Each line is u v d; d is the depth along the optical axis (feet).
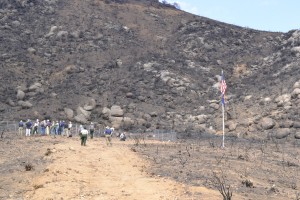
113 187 49.80
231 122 162.81
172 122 173.99
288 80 190.80
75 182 51.08
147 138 135.85
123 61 236.02
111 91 200.54
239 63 243.81
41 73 214.69
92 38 257.75
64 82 209.15
